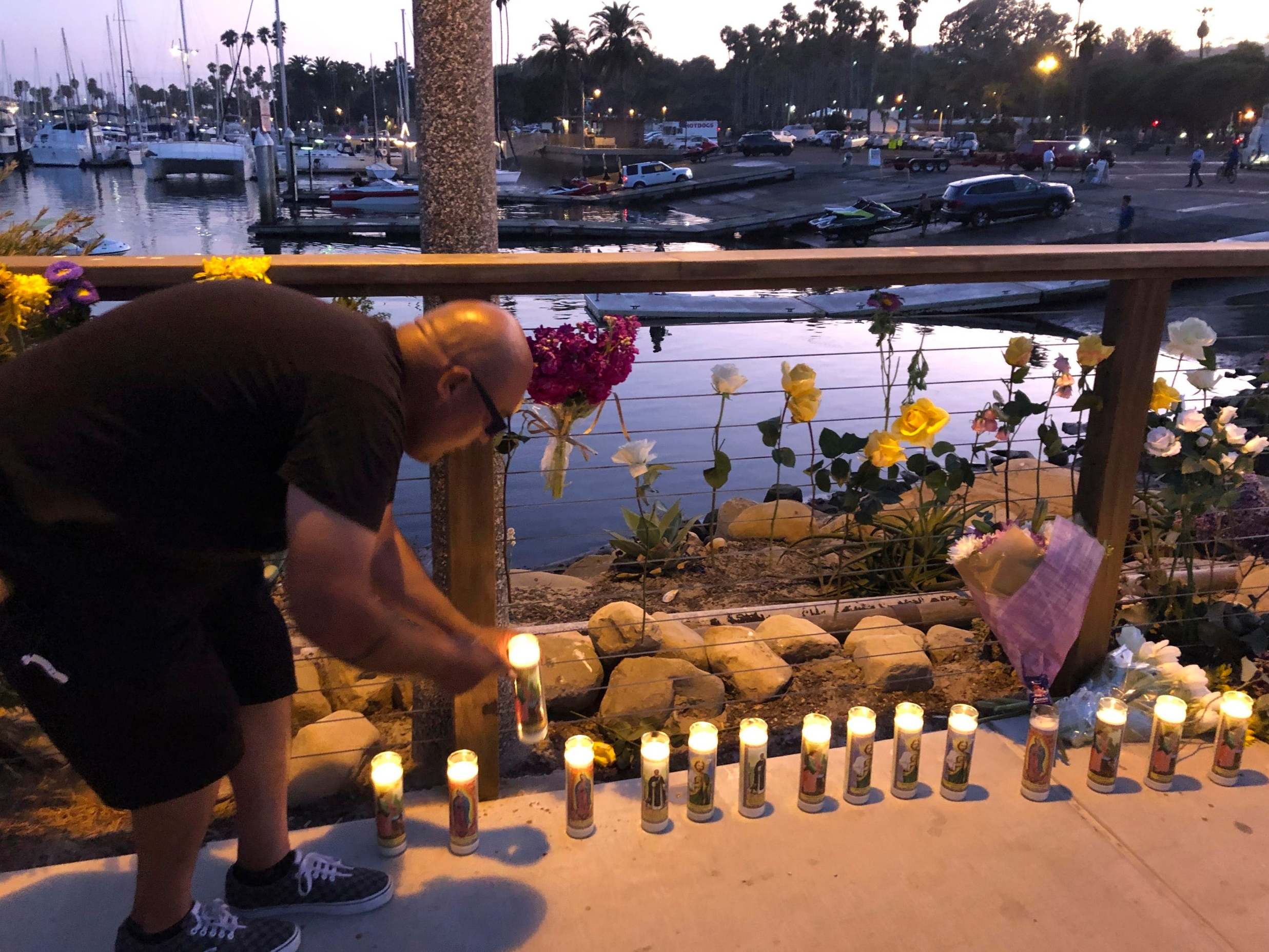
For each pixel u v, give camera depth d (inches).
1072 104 3253.0
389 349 54.9
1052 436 109.1
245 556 56.4
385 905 76.6
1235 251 95.7
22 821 87.3
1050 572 98.2
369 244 1358.3
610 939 74.1
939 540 140.3
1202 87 2987.2
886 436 108.1
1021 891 79.7
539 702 71.9
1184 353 111.4
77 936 73.1
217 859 81.0
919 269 88.7
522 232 1315.2
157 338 50.8
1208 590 124.3
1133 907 78.2
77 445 50.1
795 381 105.8
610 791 92.3
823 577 145.3
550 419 89.5
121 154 2888.8
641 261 81.9
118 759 56.6
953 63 4293.8
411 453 59.9
